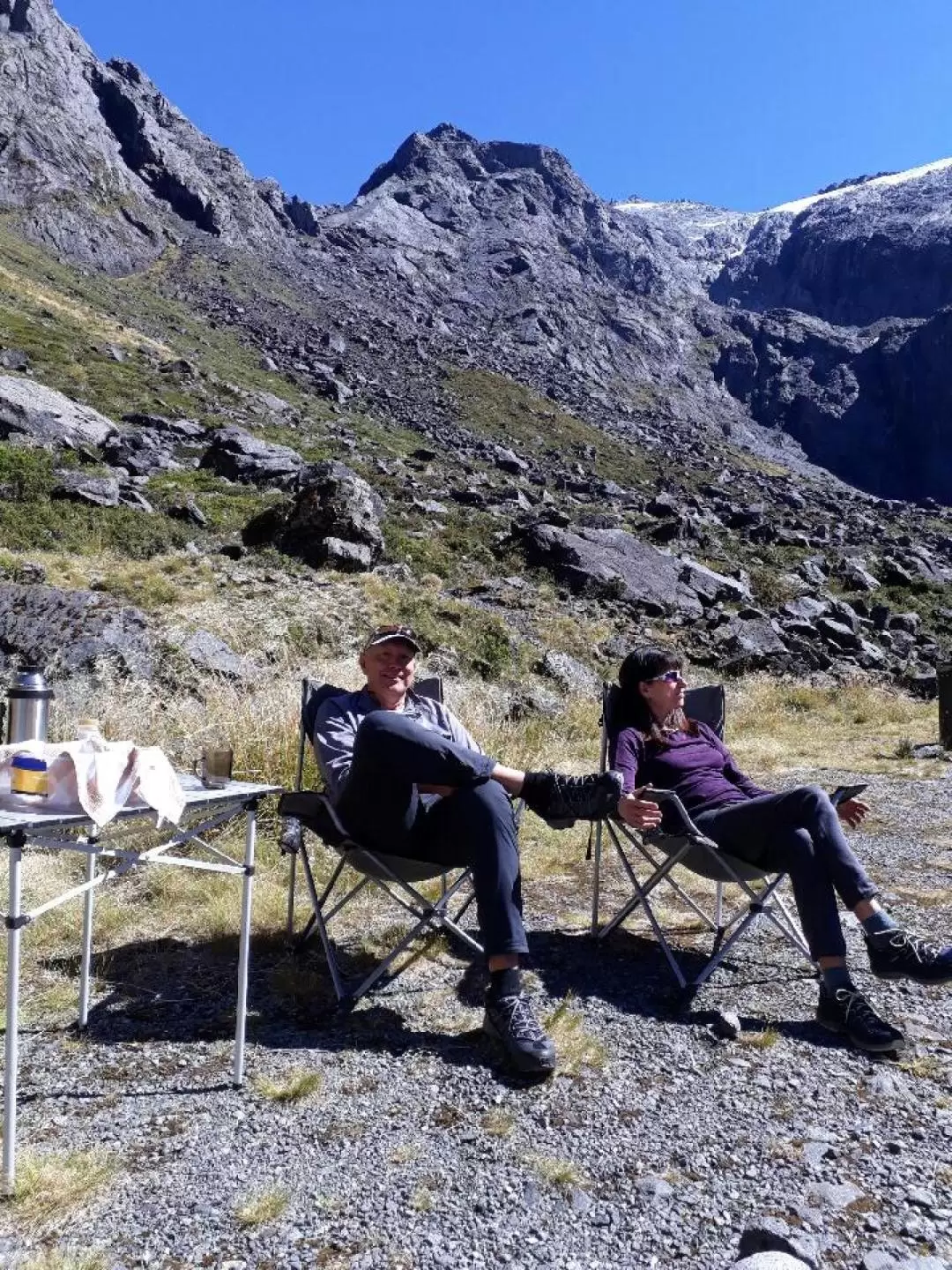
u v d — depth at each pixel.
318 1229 1.69
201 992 2.79
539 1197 1.80
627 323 119.12
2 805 1.97
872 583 23.53
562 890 4.02
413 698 3.18
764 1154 1.96
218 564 11.74
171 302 68.25
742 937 3.39
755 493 56.28
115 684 7.32
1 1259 1.60
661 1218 1.74
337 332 74.31
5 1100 1.81
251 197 102.00
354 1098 2.17
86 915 2.54
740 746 8.84
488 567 16.44
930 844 4.84
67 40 93.94
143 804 2.11
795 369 126.75
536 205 150.00
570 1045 2.45
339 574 12.23
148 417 25.53
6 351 29.69
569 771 6.84
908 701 12.61
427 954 3.10
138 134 92.62
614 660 12.77
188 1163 1.89
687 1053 2.44
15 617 7.86
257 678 8.23
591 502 34.41
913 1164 1.93
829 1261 1.62
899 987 2.89
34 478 14.02
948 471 114.19
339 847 2.77
